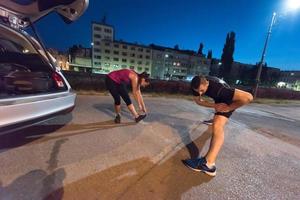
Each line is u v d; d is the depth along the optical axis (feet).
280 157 9.51
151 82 32.86
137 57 174.70
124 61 171.73
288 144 11.91
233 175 7.19
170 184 6.20
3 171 5.86
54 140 8.47
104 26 170.60
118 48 168.66
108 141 9.04
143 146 8.94
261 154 9.63
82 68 170.91
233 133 12.87
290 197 6.17
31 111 6.32
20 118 5.93
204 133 11.81
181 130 11.98
